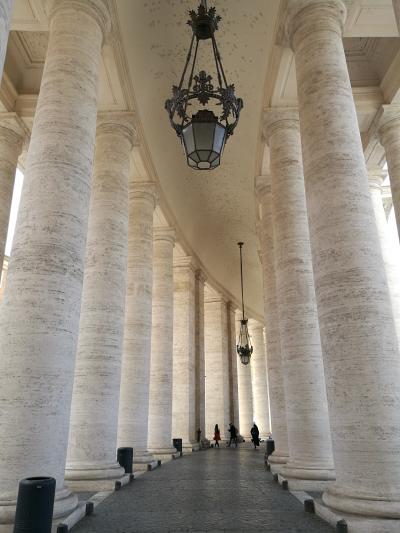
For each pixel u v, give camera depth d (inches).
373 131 683.4
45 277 334.0
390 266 757.9
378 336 318.0
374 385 305.6
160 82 737.6
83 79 414.6
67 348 333.1
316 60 425.1
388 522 267.0
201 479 540.4
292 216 566.9
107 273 538.6
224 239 1348.4
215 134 325.4
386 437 293.3
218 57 361.1
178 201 1026.1
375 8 500.4
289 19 468.8
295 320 514.6
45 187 359.9
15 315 322.7
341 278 338.3
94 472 454.9
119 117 629.9
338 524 274.1
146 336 715.4
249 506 374.0
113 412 492.4
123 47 561.6
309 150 398.0
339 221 354.3
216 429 1236.5
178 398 1062.4
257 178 797.2
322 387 483.5
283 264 551.5
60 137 379.2
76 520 319.6
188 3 620.4
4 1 253.6
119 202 586.2
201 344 1201.4
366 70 680.4
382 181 802.2
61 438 318.0
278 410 654.5
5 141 633.0
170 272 960.3
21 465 290.0
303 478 446.0
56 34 428.1
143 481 524.4
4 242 603.2
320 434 463.5
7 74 635.5
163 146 847.7
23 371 308.8
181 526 311.1
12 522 270.8
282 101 627.8
